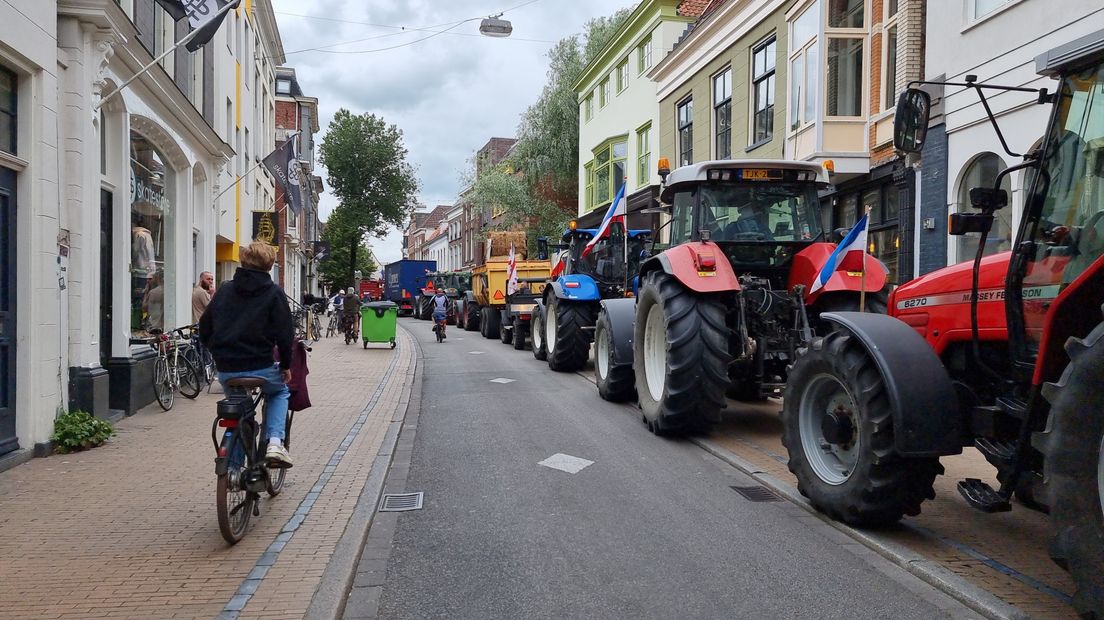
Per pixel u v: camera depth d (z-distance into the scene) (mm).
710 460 6770
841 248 6734
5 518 5035
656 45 23078
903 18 12219
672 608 3721
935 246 11406
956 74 10859
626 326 9500
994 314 4289
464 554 4512
